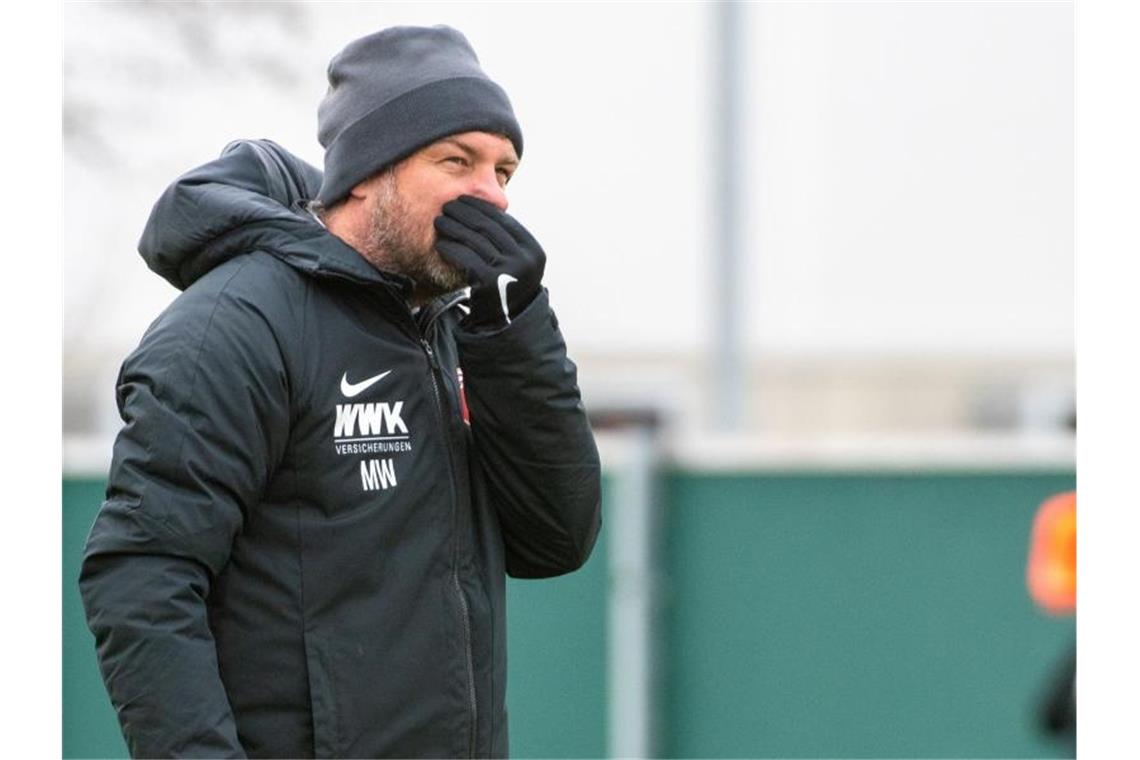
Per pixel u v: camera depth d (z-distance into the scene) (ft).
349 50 34.42
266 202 33.24
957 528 66.95
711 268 79.10
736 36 79.41
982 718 66.64
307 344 32.09
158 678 30.09
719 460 66.74
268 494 31.94
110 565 30.60
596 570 65.77
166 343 31.30
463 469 33.91
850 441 66.95
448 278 33.81
